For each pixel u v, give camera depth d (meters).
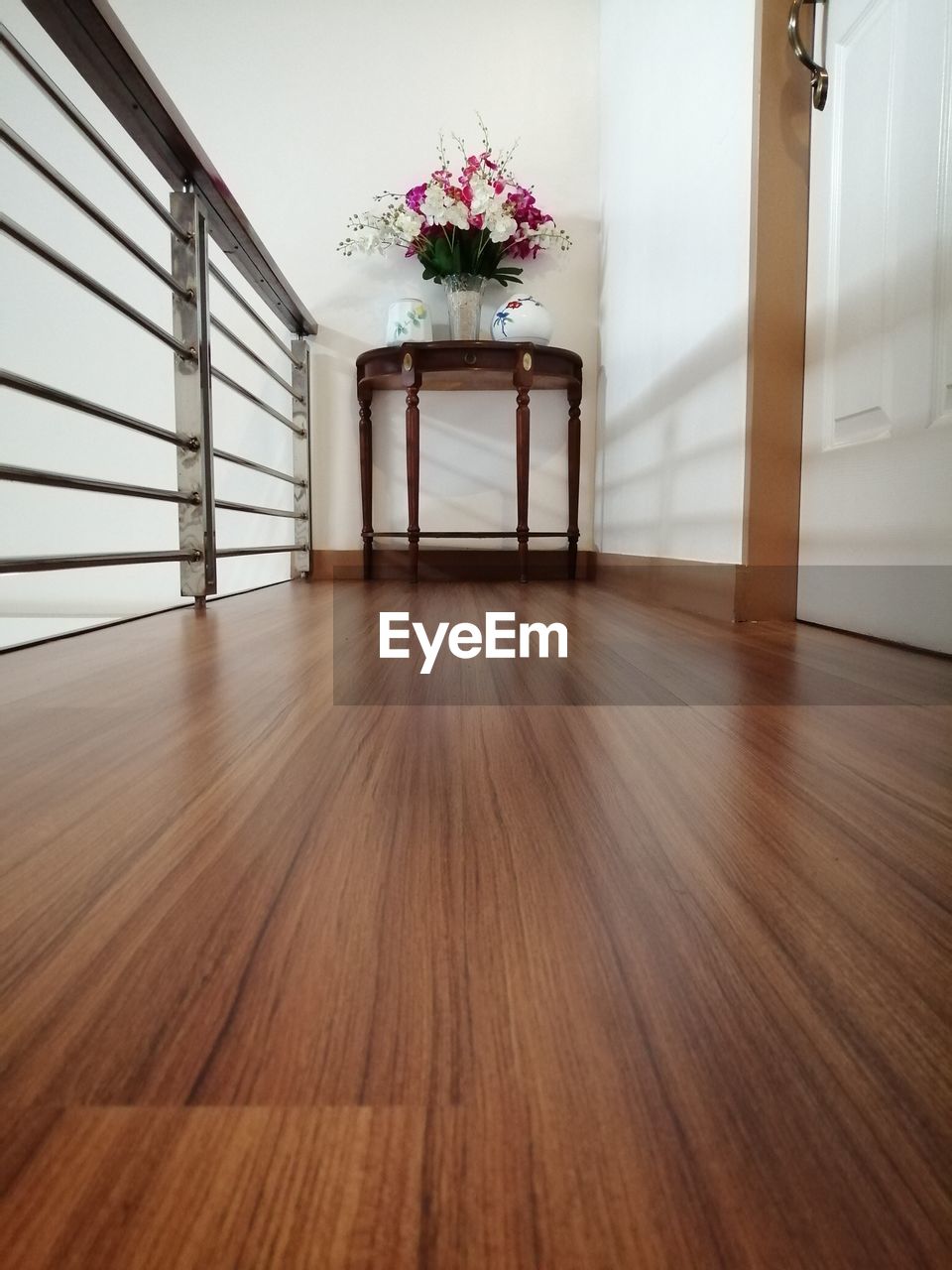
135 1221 0.17
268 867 0.37
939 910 0.33
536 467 2.92
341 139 2.85
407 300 2.66
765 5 1.41
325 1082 0.22
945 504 1.07
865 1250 0.17
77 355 2.89
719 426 1.62
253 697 0.79
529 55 2.83
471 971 0.28
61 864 0.38
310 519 2.86
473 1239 0.17
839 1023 0.25
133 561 1.31
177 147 1.43
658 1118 0.21
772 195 1.44
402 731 0.65
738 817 0.45
